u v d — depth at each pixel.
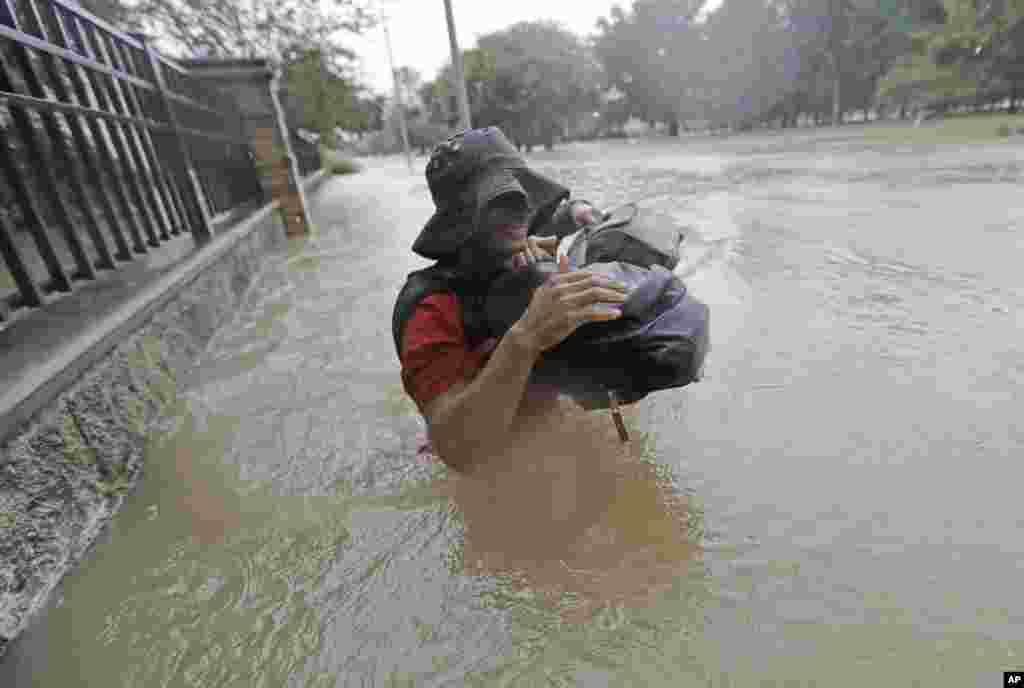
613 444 1.98
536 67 31.52
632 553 1.54
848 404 2.05
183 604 1.55
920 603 1.29
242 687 1.29
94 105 3.41
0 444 1.58
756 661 1.21
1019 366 2.15
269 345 3.39
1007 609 1.26
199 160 5.43
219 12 14.30
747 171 9.18
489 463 1.77
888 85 24.16
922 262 3.35
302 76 17.81
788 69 37.59
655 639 1.29
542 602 1.42
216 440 2.37
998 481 1.61
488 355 1.65
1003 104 23.80
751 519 1.60
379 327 3.54
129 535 1.84
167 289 3.06
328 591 1.54
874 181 6.48
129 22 11.78
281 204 7.74
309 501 1.93
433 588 1.51
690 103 46.97
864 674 1.16
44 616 1.52
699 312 1.74
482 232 1.66
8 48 2.62
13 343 2.18
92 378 2.16
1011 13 19.47
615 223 2.32
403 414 2.47
